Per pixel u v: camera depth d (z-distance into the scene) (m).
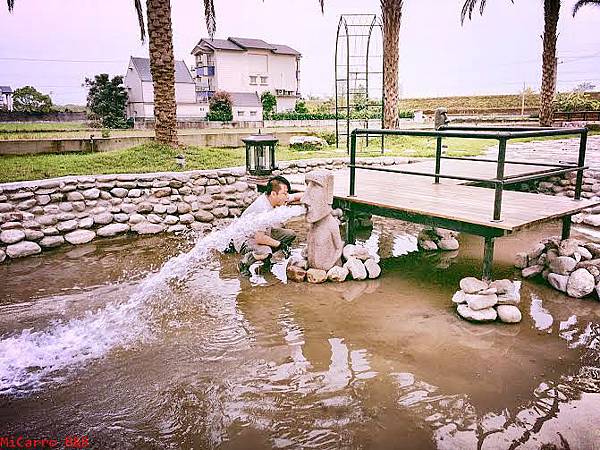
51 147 11.16
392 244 6.43
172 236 6.82
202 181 7.87
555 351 3.49
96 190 7.01
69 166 8.50
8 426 2.72
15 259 5.79
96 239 6.62
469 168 8.25
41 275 5.24
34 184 6.62
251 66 44.62
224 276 5.21
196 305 4.43
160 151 9.41
